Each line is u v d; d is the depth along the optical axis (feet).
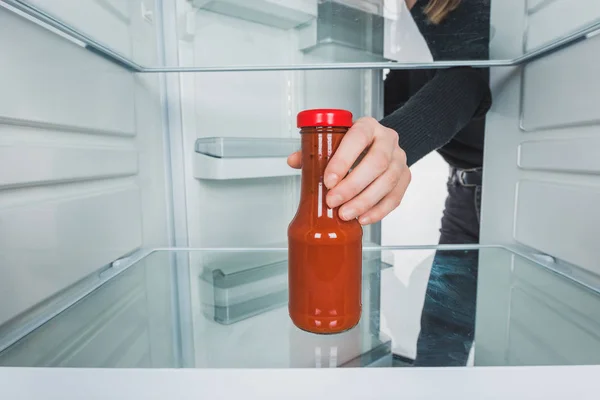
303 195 1.57
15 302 1.77
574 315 2.02
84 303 2.17
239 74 3.33
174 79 3.10
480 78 3.34
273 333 1.79
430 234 7.23
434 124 2.82
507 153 3.30
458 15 3.17
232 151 3.04
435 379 1.17
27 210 1.84
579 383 1.18
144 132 2.98
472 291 2.36
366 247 3.22
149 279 2.55
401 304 2.16
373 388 1.16
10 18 1.72
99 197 2.44
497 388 1.18
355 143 1.50
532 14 2.88
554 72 2.68
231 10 3.06
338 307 1.54
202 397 1.17
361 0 3.28
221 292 2.37
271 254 3.08
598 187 2.34
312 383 1.17
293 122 3.66
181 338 1.75
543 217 2.84
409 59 3.60
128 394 1.16
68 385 1.16
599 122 2.30
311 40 3.38
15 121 1.77
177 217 3.21
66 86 2.12
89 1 2.28
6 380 1.16
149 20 2.94
